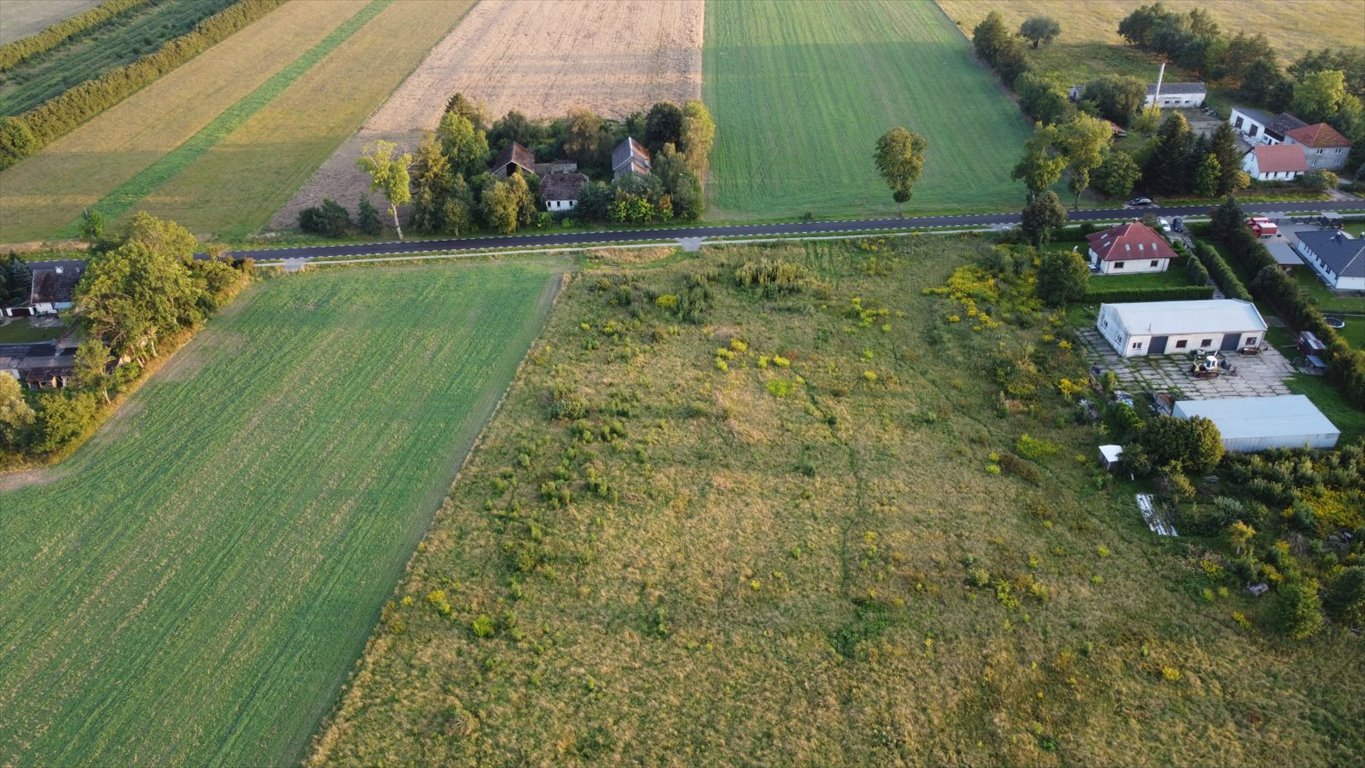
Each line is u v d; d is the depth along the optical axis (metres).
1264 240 125.19
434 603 74.06
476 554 78.88
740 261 127.25
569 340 109.50
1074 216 138.00
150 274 104.88
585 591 75.06
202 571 78.50
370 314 115.88
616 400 97.31
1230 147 137.88
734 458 89.75
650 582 76.06
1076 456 89.62
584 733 64.38
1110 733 64.06
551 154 159.00
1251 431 88.62
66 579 78.12
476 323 113.44
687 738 64.06
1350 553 76.81
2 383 92.12
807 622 72.44
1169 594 74.50
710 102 184.25
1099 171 141.00
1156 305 107.62
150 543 81.62
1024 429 94.00
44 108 173.88
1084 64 198.38
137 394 101.62
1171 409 94.69
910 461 89.50
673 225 139.25
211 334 112.44
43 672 69.88
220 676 69.06
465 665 69.25
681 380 101.69
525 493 85.38
